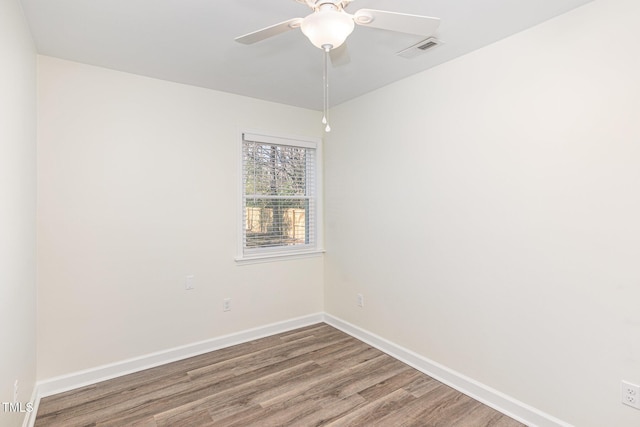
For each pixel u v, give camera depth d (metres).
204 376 2.65
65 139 2.47
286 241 3.69
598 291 1.79
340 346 3.21
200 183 3.06
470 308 2.40
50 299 2.42
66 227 2.47
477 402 2.31
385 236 3.08
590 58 1.80
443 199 2.56
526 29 2.05
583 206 1.84
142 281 2.79
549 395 1.99
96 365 2.59
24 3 1.77
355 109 3.38
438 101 2.58
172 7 1.81
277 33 1.58
